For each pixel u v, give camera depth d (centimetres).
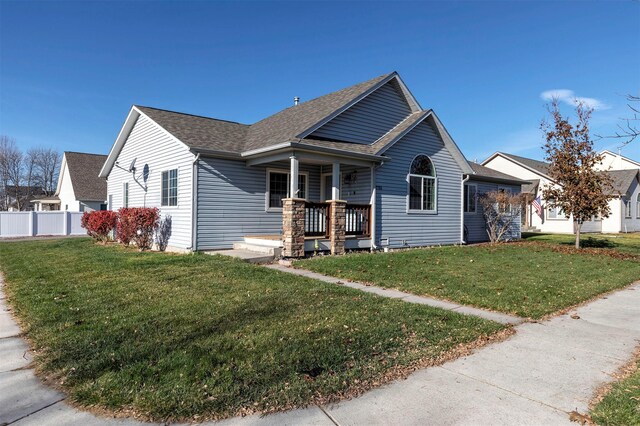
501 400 290
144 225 1256
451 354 383
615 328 481
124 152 1591
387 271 828
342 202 1096
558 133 1401
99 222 1548
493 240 1669
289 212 984
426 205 1398
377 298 586
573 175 1370
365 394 297
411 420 260
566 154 1372
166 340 391
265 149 1046
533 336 446
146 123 1400
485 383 320
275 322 454
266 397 285
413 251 1180
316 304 539
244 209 1203
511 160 2900
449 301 602
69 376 319
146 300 556
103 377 314
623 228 2680
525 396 297
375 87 1290
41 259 1031
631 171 2759
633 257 1151
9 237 2164
